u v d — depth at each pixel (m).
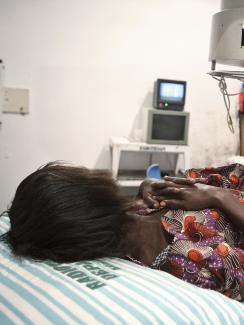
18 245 0.73
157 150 2.48
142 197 0.91
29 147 2.57
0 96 2.43
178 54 2.73
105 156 2.73
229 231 0.80
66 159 2.66
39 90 2.52
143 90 2.71
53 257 0.71
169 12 2.65
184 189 0.85
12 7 2.36
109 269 0.70
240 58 1.14
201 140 2.90
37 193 0.70
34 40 2.45
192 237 0.77
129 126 2.74
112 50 2.60
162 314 0.58
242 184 0.98
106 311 0.57
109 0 2.53
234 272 0.71
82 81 2.59
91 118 2.65
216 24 1.19
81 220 0.69
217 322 0.61
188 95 2.81
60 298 0.60
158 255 0.76
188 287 0.67
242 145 2.90
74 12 2.48
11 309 0.60
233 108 2.91
